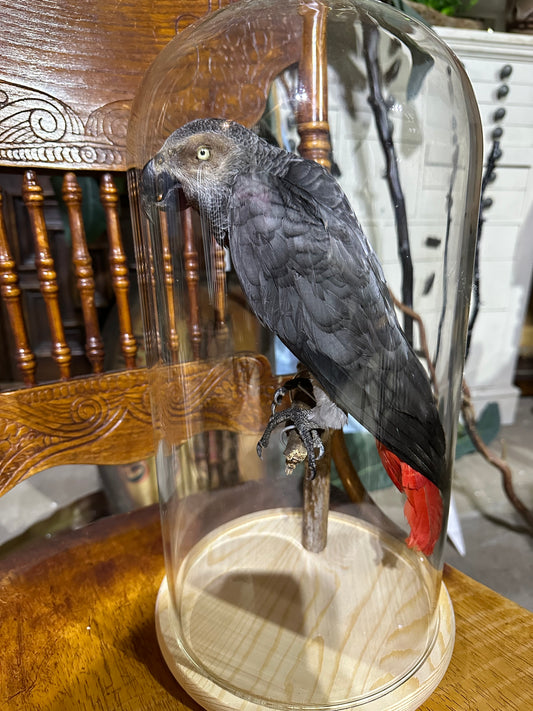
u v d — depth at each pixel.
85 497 1.08
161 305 0.50
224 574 0.53
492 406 1.33
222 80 0.44
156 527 0.67
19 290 0.56
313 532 0.56
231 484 0.68
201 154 0.39
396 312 0.47
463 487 1.18
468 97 0.46
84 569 0.58
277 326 0.37
